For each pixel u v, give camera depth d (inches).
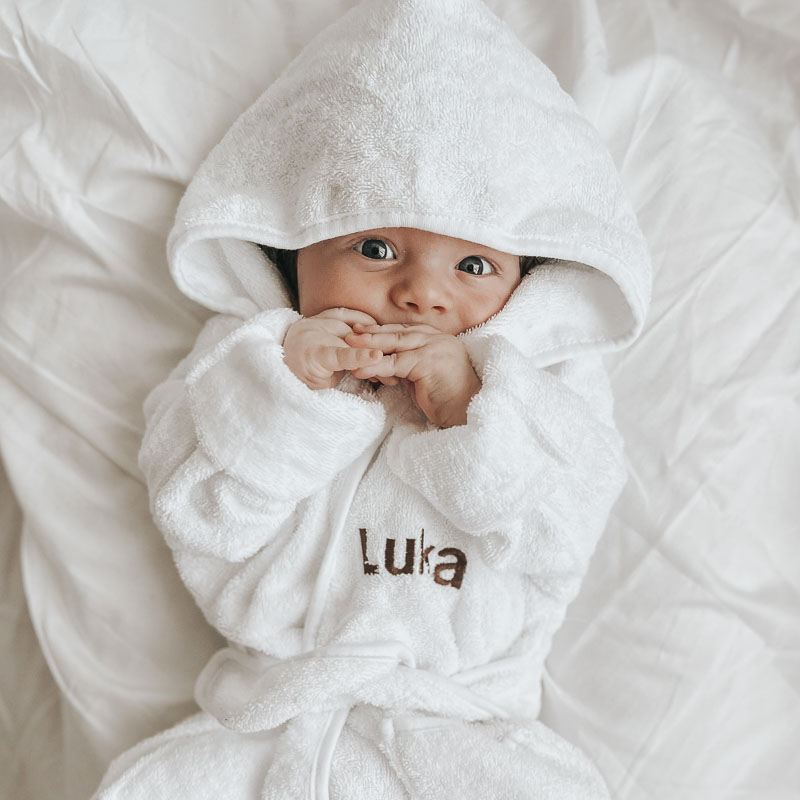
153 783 30.8
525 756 30.7
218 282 34.9
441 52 29.9
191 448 31.5
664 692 36.9
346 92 30.3
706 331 37.8
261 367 29.6
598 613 37.8
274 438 29.5
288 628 33.2
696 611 37.1
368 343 30.0
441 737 30.8
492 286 31.8
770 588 37.6
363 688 31.1
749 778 36.9
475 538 32.0
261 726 30.7
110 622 37.4
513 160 29.9
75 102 35.9
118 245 36.6
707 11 38.4
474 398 29.5
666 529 37.3
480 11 31.4
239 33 36.3
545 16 38.0
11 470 38.0
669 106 38.1
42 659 41.4
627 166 38.1
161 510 31.4
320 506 32.3
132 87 35.4
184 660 37.6
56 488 37.9
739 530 37.5
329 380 30.7
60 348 37.5
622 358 38.0
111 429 37.5
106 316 37.5
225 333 34.6
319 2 36.6
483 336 31.2
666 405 37.7
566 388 31.0
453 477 29.5
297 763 30.5
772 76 38.7
